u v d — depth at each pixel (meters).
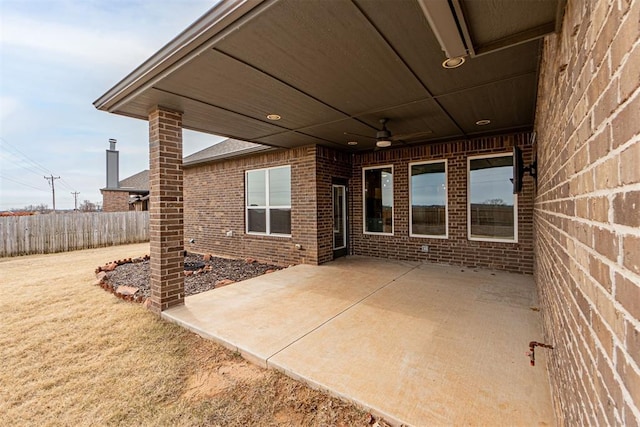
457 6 1.94
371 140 6.46
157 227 4.15
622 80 0.70
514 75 3.29
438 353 2.84
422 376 2.48
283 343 3.08
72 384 2.56
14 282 6.09
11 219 10.12
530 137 5.64
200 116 4.61
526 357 2.74
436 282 5.26
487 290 4.75
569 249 1.40
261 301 4.40
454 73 3.23
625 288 0.70
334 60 2.96
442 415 2.04
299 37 2.57
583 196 1.10
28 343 3.29
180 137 4.41
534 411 2.05
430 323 3.52
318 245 6.91
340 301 4.35
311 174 6.96
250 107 4.27
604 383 0.86
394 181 7.33
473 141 6.25
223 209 8.98
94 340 3.35
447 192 6.57
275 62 2.99
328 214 7.26
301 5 2.17
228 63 3.00
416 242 7.04
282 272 6.18
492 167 6.10
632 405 0.65
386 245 7.53
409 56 2.89
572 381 1.34
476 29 2.24
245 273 6.71
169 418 2.16
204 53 2.82
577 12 1.20
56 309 4.37
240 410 2.22
